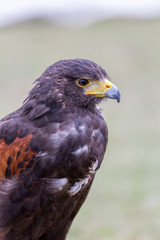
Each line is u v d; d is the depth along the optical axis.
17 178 7.24
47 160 7.15
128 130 22.17
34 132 7.23
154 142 20.23
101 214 13.59
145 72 32.84
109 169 17.22
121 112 25.52
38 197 7.29
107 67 34.22
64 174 7.25
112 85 7.66
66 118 7.31
